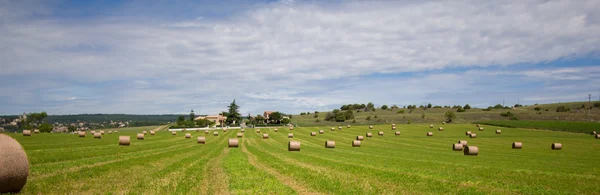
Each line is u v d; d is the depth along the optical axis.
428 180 20.59
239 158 31.55
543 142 65.38
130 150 37.97
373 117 175.50
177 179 18.70
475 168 27.11
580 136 79.88
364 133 92.75
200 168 23.47
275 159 31.86
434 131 97.50
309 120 183.12
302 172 22.83
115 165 23.25
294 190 16.72
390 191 17.03
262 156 35.09
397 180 20.36
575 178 22.69
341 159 32.84
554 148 51.69
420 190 17.58
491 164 30.80
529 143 63.16
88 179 17.83
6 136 14.66
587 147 55.72
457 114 170.75
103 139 57.34
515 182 20.73
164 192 15.33
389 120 158.50
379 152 43.72
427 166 27.91
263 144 57.31
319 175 21.50
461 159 35.53
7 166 13.96
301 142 64.19
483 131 95.75
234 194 15.52
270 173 22.38
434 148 52.88
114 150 36.97
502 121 125.38
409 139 72.25
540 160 35.81
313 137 78.50
